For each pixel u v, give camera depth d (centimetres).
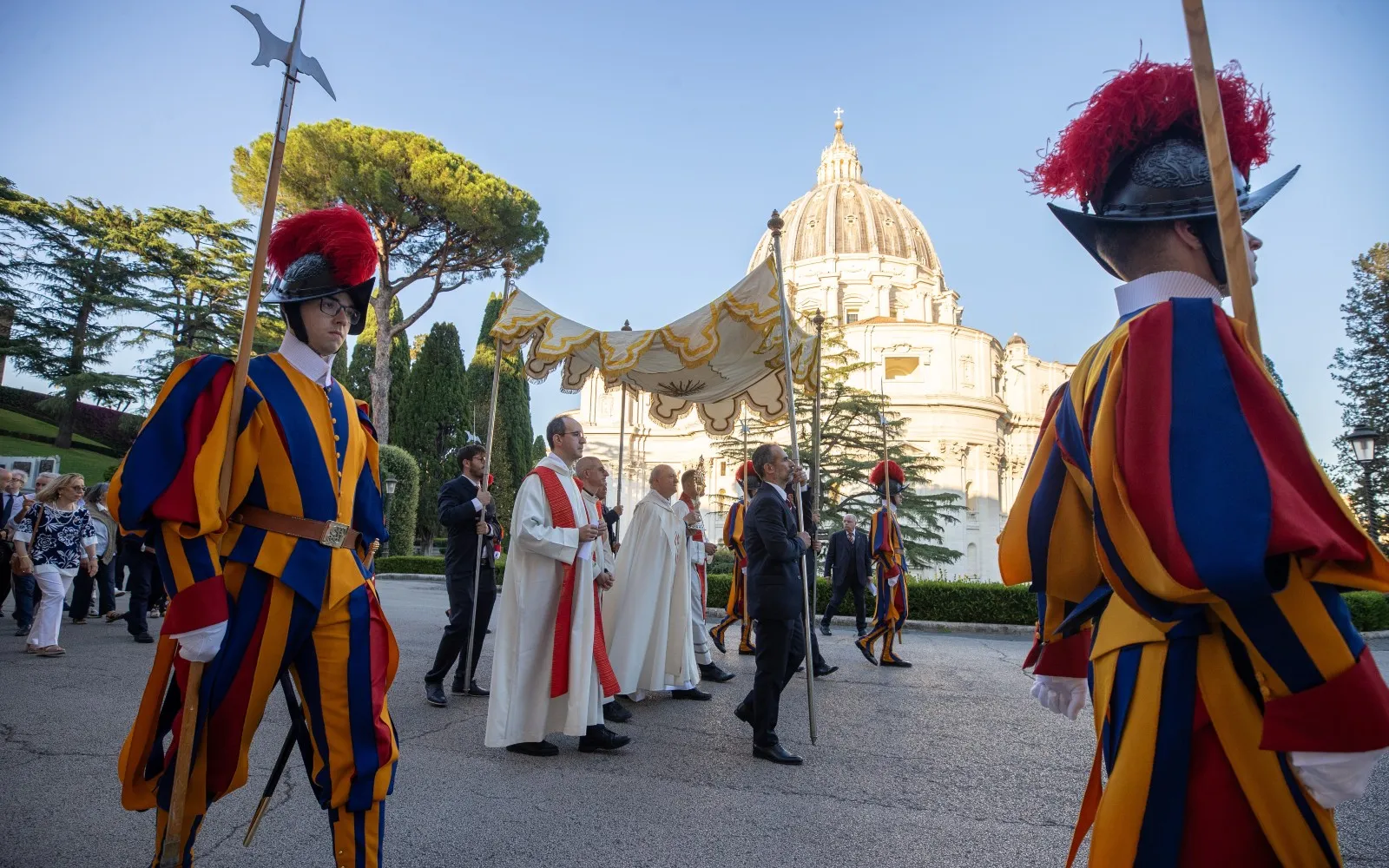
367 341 4384
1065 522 165
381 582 2309
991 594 1445
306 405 262
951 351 5450
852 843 359
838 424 2842
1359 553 128
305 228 271
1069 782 461
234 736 237
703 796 421
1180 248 170
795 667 528
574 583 506
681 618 704
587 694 491
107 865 307
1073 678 188
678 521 713
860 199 7381
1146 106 172
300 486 251
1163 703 143
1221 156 155
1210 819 137
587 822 376
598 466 631
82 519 815
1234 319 148
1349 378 2619
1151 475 138
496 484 4147
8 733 488
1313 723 128
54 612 787
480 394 4688
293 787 411
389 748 254
